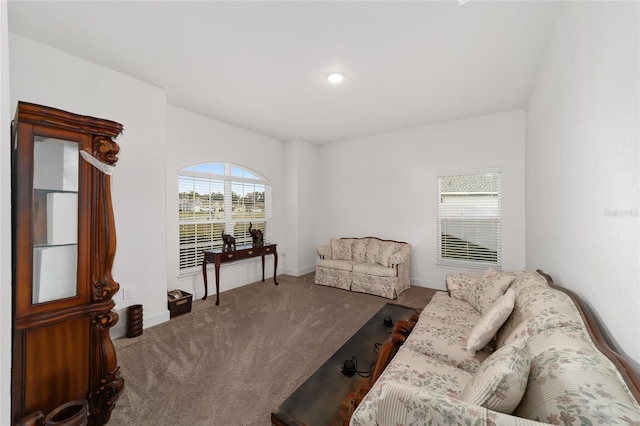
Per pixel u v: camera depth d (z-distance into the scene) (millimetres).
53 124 1472
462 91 3139
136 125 2840
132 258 2814
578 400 757
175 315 3193
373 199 5000
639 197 928
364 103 3494
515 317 1541
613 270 1122
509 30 2061
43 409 1465
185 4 1812
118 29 2072
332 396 1681
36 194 1497
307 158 5445
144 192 2910
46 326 1475
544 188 2441
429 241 4453
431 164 4414
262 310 3410
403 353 1622
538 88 2693
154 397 1802
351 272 4305
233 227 4492
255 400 1774
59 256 1552
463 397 1000
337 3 1805
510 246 3803
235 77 2811
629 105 990
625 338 1027
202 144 3945
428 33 2102
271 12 1889
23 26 2035
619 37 1061
